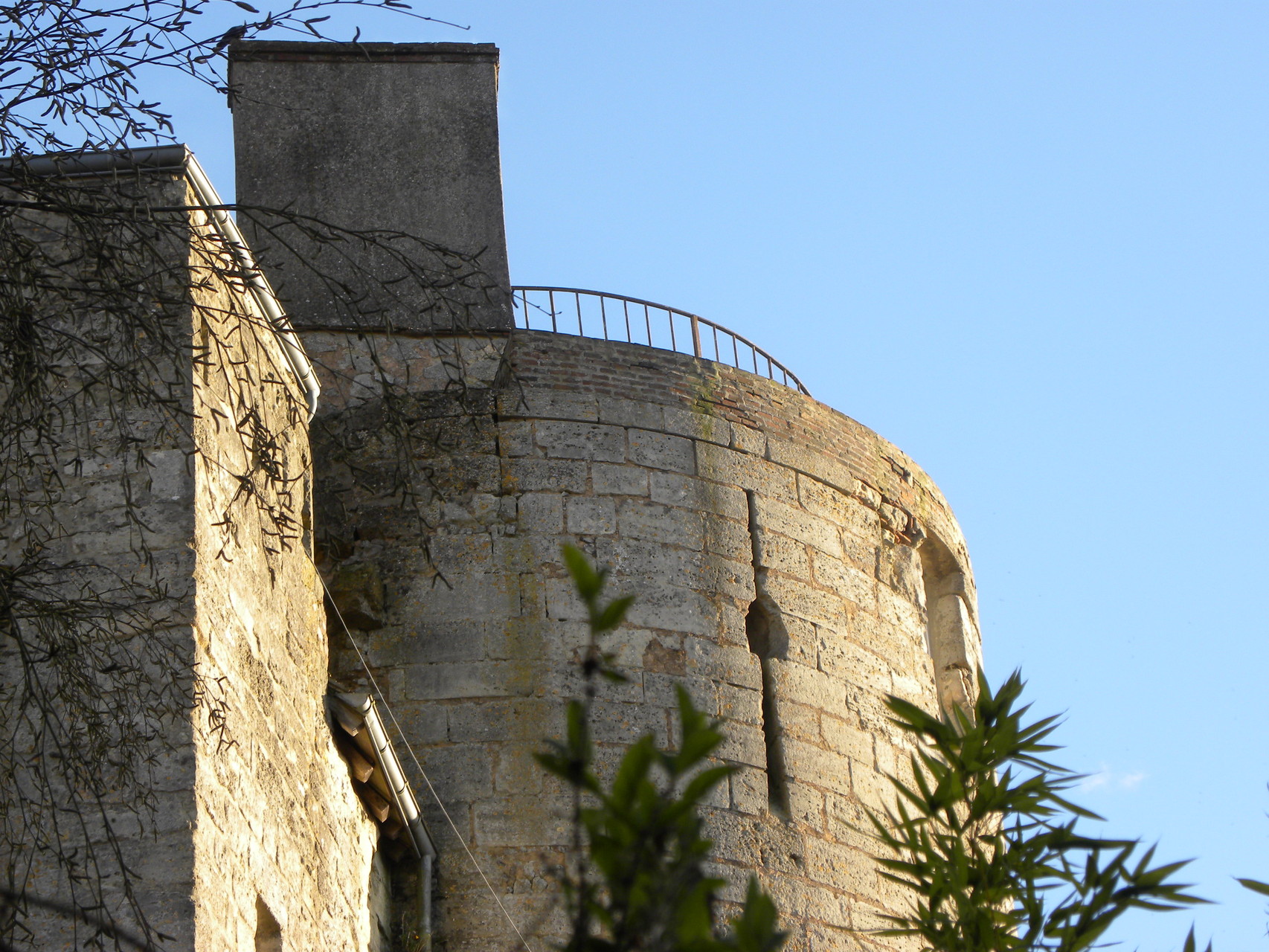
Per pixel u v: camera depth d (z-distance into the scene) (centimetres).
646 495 2336
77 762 1307
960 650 2656
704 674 2258
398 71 2542
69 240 1407
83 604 1316
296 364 1722
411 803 1930
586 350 2402
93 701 1338
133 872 1273
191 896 1277
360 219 2434
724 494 2392
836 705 2362
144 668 1349
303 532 1748
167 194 1499
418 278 1382
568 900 684
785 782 2259
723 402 2455
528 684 2184
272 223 2417
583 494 2309
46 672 1349
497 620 2220
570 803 2123
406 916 2008
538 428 2330
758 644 2358
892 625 2516
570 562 668
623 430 2364
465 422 2312
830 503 2506
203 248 1356
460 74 2555
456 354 1437
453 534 2259
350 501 2269
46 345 1413
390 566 2244
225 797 1380
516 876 2081
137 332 1454
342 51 2533
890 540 2589
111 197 1302
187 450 1427
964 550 2778
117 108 1230
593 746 2158
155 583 1376
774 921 680
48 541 1393
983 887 989
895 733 2416
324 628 1773
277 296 2358
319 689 1720
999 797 1007
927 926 994
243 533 1523
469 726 2162
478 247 2444
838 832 2269
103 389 1438
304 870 1586
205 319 1460
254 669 1509
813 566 2434
